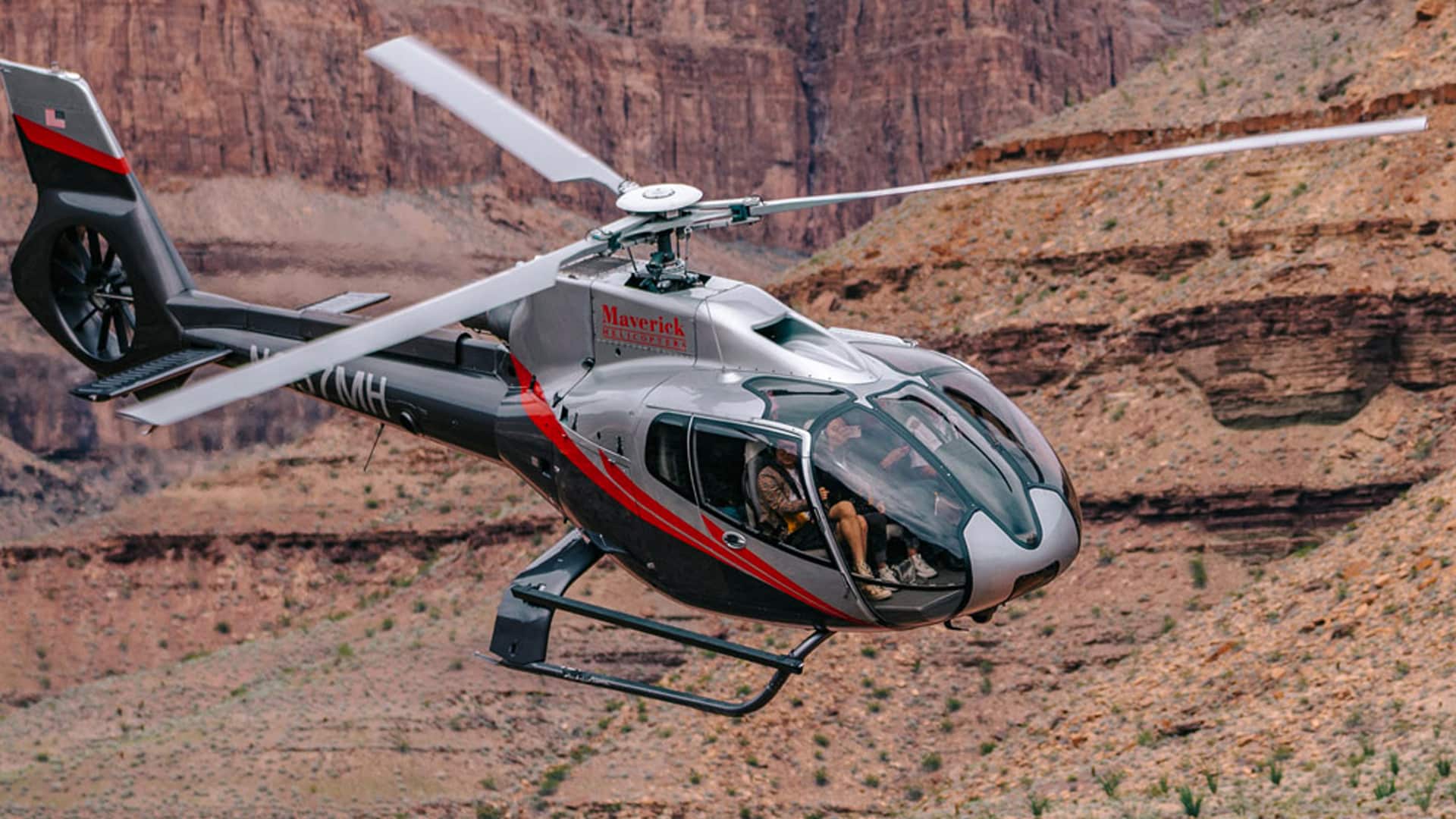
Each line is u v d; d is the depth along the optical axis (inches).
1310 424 7450.8
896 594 1809.8
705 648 1920.5
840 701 6417.3
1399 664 4414.4
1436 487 5570.9
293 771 6909.5
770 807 5871.1
